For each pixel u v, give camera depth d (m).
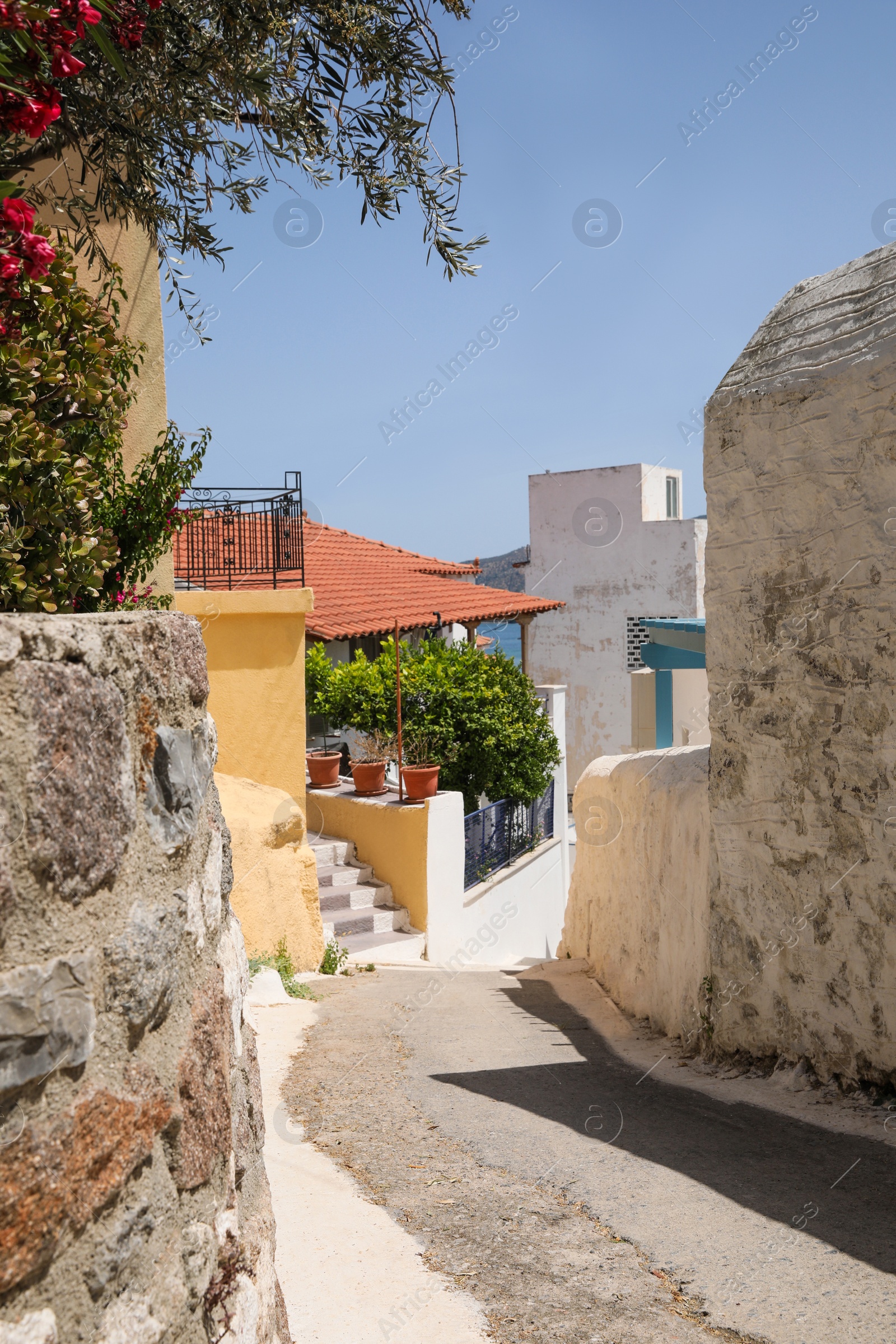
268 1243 2.02
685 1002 6.27
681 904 6.45
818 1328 2.66
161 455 4.16
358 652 13.35
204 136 4.18
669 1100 4.95
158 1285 1.45
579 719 29.81
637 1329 2.68
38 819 1.21
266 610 9.09
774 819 5.17
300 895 9.27
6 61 2.17
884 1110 4.41
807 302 5.21
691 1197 3.62
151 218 4.32
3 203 2.17
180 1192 1.56
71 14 2.24
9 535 2.55
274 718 9.32
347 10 4.12
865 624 4.52
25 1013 1.16
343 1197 3.67
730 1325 2.71
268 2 3.84
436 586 20.05
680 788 6.76
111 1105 1.34
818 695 4.83
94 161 4.09
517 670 13.50
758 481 5.20
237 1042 1.97
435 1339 2.62
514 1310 2.79
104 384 3.06
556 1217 3.49
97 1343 1.28
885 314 4.53
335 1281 2.96
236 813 8.82
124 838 1.44
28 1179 1.15
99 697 1.38
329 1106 4.90
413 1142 4.35
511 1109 4.85
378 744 12.37
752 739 5.33
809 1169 3.83
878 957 4.50
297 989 8.15
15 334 2.78
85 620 1.42
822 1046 4.88
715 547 5.55
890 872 4.41
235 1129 1.89
